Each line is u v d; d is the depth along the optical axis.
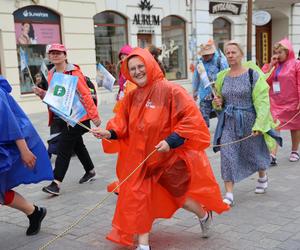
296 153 6.91
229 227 4.21
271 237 3.94
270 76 6.93
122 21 16.50
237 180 4.86
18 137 3.60
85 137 9.65
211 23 19.53
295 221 4.31
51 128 5.84
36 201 5.32
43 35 14.03
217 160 7.01
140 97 3.57
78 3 14.79
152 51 5.72
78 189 5.77
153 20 17.30
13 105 3.79
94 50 15.38
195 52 18.62
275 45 6.84
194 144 3.53
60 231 4.30
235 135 4.87
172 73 18.48
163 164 3.54
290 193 5.23
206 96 8.06
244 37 21.08
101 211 4.84
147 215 3.49
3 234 4.29
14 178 3.84
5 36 13.02
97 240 4.05
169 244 3.88
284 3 22.61
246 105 4.84
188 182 3.59
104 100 15.71
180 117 3.44
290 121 6.62
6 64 13.09
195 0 18.72
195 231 4.15
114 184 4.32
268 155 5.08
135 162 3.54
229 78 4.89
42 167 3.95
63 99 4.21
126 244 3.62
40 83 6.23
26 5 13.43
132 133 3.57
